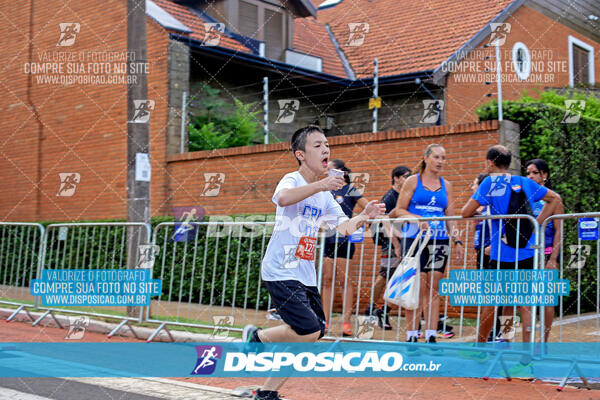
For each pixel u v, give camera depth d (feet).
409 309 18.61
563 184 28.14
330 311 20.94
